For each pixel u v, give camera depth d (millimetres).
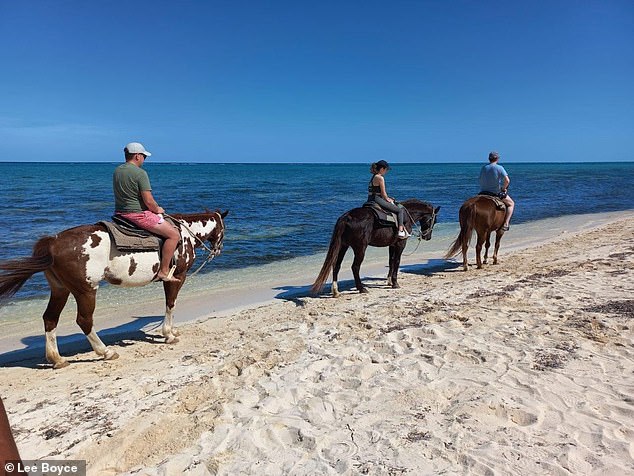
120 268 6078
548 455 3424
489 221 11062
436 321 6812
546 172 99562
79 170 104312
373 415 4195
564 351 5320
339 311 7918
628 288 7840
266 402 4555
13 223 18688
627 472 3180
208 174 92125
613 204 30156
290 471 3459
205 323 7805
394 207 9328
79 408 4727
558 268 10062
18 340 7262
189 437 4031
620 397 4223
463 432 3799
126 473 3588
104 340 7156
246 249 15047
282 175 88875
